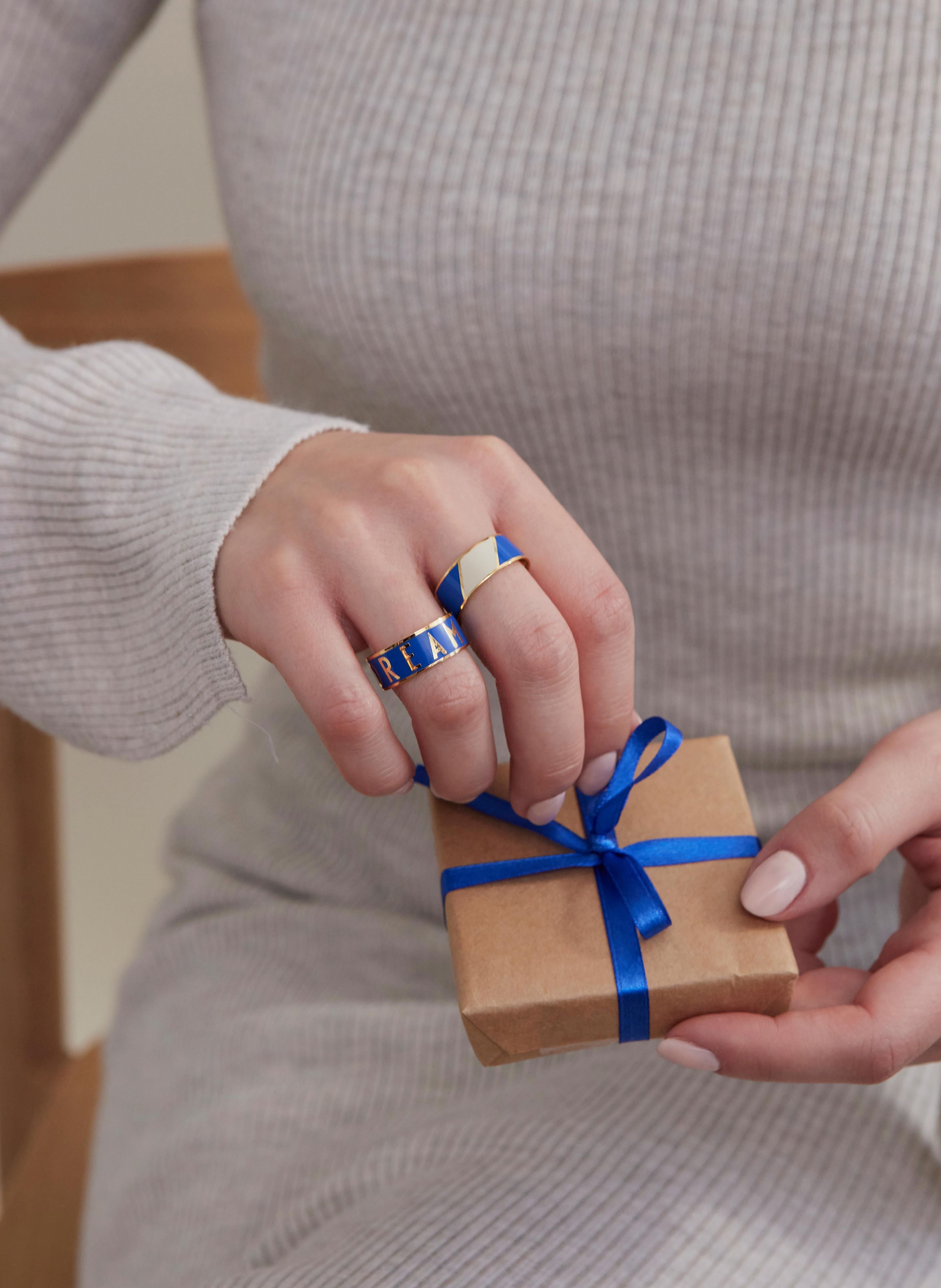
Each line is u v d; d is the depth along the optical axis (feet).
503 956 1.57
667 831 1.64
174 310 2.54
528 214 1.84
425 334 1.89
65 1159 2.37
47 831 3.10
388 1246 1.65
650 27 1.81
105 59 2.18
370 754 1.53
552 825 1.62
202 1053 2.03
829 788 2.00
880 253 1.77
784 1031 1.55
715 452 1.90
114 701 1.75
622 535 1.96
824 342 1.81
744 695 2.01
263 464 1.62
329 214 1.89
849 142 1.78
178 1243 1.86
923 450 1.86
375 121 1.88
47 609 1.75
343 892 2.11
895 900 1.96
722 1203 1.69
